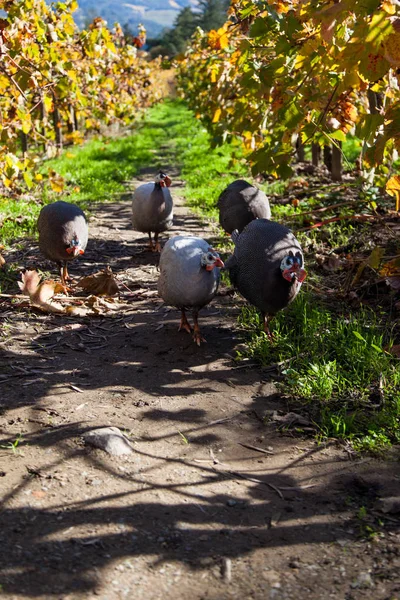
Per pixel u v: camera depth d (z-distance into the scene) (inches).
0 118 334.0
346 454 154.8
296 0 235.5
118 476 144.3
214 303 265.1
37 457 150.5
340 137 262.1
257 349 213.6
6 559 115.3
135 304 266.2
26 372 197.9
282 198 451.5
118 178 620.7
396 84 213.9
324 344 212.4
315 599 108.4
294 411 175.9
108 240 374.0
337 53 202.1
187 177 604.7
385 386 183.0
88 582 110.7
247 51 255.1
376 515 131.6
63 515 129.2
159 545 121.6
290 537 125.3
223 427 168.2
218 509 134.0
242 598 108.7
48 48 358.3
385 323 231.5
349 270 264.8
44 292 251.9
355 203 335.6
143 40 737.0
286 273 199.0
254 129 309.9
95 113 692.1
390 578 113.1
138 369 204.4
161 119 1505.9
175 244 214.7
